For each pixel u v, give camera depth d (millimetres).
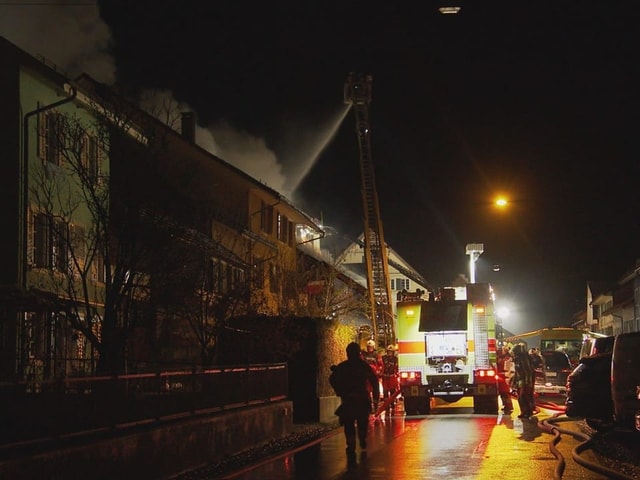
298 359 23859
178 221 21094
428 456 14828
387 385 26328
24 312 20062
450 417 24797
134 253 18938
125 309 18812
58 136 20641
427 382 26094
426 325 26266
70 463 10188
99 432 11594
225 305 22609
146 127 21484
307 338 23969
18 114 21609
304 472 13211
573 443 16953
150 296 19906
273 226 41094
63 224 21578
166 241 19594
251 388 18062
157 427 12891
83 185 20719
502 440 17422
